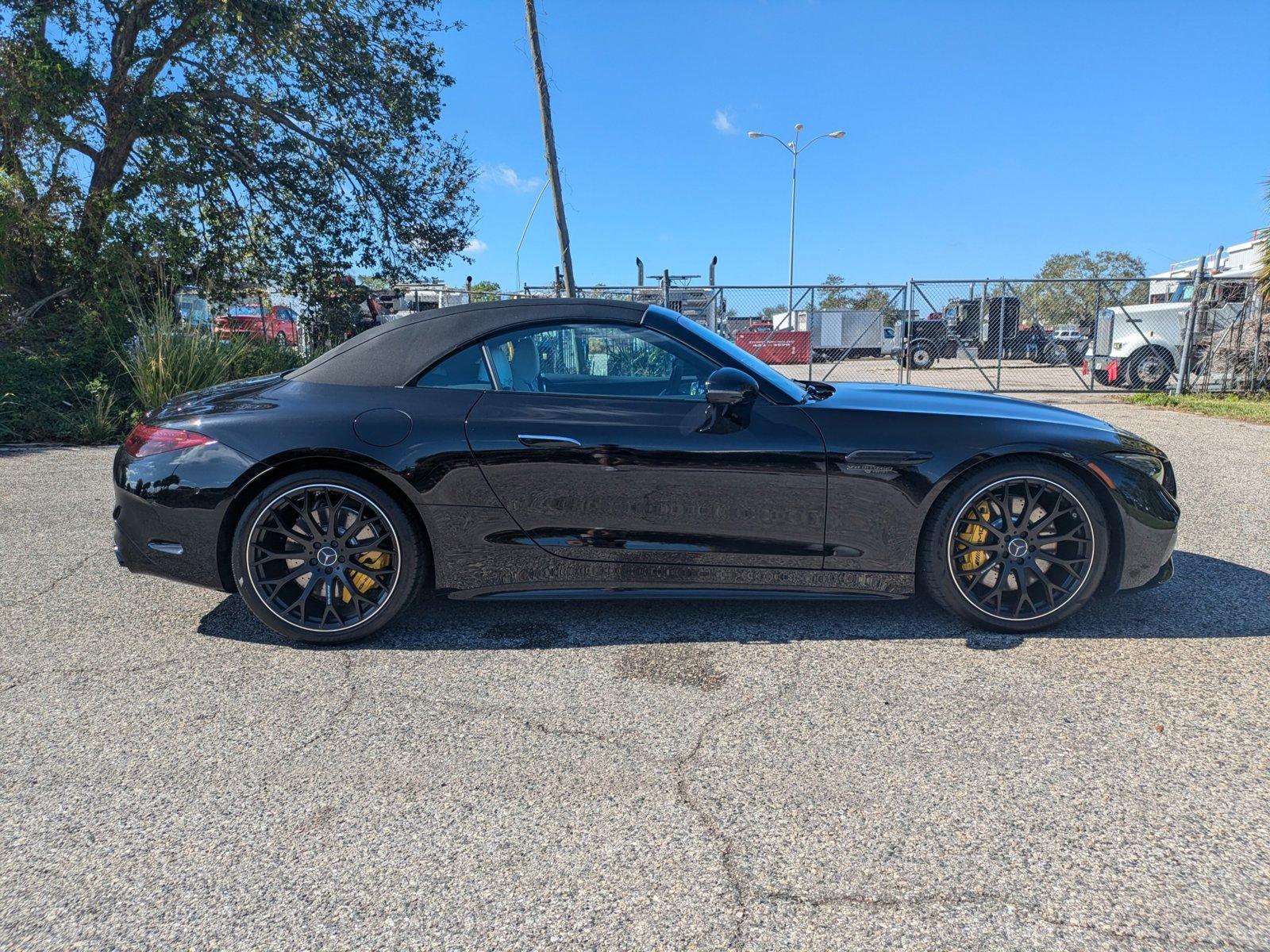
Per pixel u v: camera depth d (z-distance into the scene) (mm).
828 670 2834
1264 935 1558
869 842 1872
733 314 14273
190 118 13164
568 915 1643
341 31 13812
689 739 2369
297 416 3037
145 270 12711
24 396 9172
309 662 2943
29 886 1741
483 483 3023
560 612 3441
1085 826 1922
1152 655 2922
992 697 2611
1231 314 13133
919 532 3074
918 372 17344
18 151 12523
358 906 1676
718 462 3016
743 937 1572
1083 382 14773
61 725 2469
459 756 2281
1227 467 7035
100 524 5004
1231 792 2055
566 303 3250
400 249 15633
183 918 1643
